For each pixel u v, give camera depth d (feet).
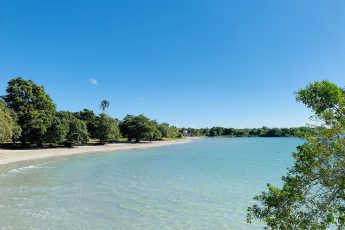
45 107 272.10
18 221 64.18
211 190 103.76
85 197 89.66
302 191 27.37
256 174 145.69
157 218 69.82
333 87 25.73
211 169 165.48
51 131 264.31
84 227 61.82
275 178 132.46
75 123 298.15
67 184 111.04
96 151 293.43
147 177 133.49
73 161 199.52
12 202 80.74
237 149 368.27
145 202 85.20
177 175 141.08
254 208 31.14
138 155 264.93
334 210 26.94
